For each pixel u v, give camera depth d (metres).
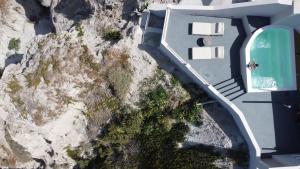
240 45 17.09
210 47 16.77
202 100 18.02
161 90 18.34
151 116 18.81
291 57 16.88
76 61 18.28
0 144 20.58
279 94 16.95
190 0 16.88
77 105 19.28
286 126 16.91
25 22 23.11
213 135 18.14
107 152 19.75
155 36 17.69
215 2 16.59
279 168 15.10
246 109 16.88
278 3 15.23
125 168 19.08
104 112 19.30
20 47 23.17
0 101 18.97
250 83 16.53
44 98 18.62
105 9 18.45
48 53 18.97
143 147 19.00
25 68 19.59
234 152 17.83
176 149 18.50
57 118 19.05
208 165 17.91
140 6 17.02
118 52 17.88
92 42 18.52
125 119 18.91
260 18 16.83
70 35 18.91
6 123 19.53
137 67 18.11
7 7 22.67
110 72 18.12
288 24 16.59
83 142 20.48
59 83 18.36
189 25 17.06
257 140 16.83
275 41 16.91
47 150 20.84
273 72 16.91
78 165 21.12
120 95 18.50
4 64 23.53
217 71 17.05
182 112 18.28
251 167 17.47
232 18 17.14
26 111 18.86
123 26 18.14
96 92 18.97
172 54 16.95
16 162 21.17
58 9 20.41
